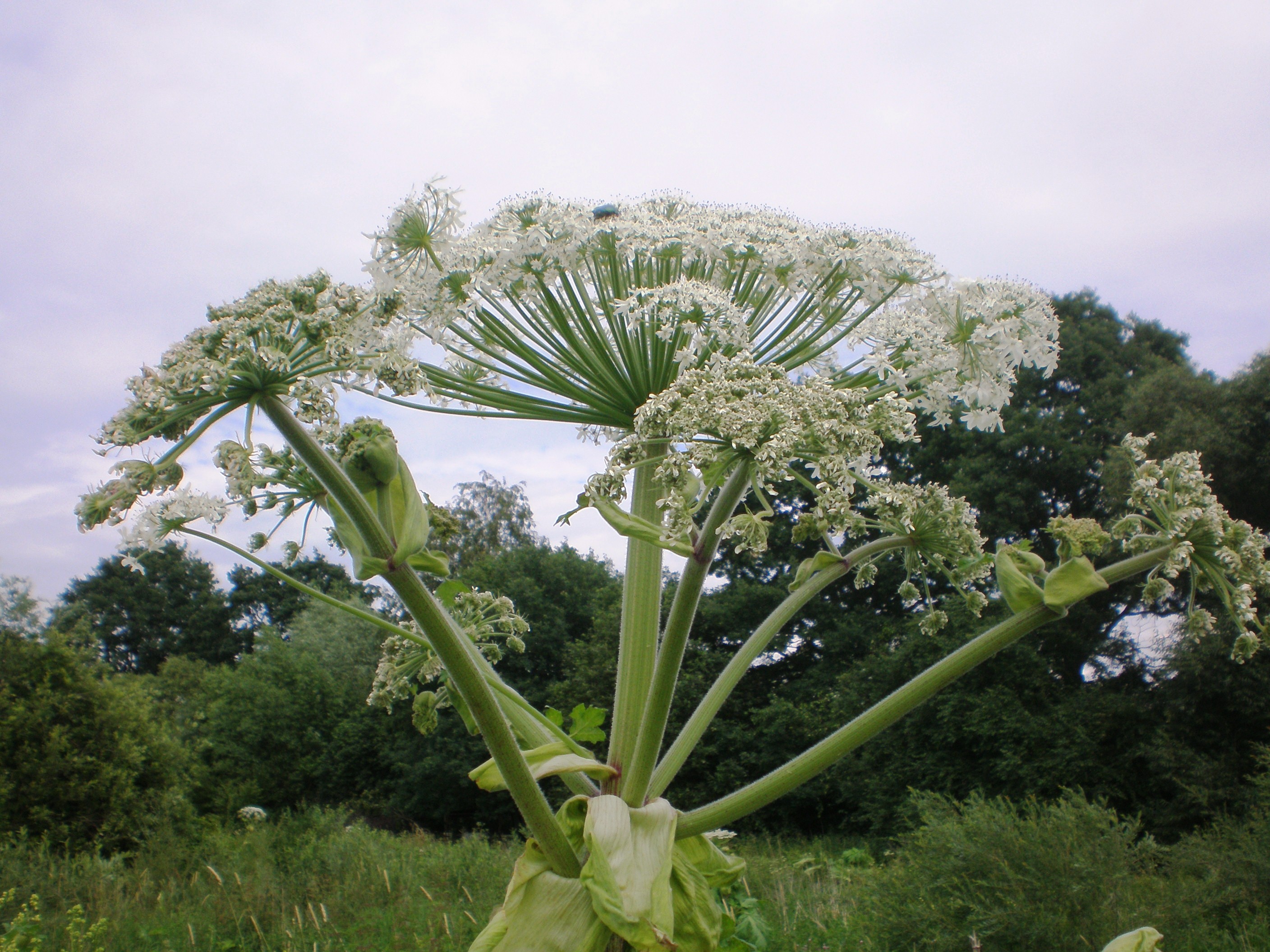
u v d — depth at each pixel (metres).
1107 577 2.32
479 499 50.12
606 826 2.20
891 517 2.69
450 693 2.80
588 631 39.19
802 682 30.25
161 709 32.41
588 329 3.19
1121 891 8.80
